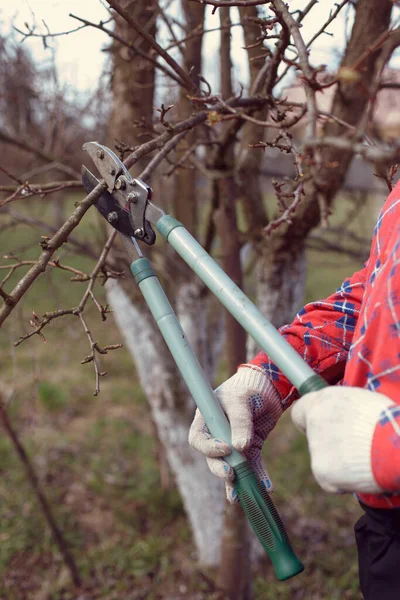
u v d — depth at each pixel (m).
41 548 3.43
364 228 4.04
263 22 1.24
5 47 2.77
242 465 0.95
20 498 3.79
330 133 1.96
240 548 2.69
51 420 4.79
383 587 0.96
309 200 2.06
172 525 3.70
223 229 2.34
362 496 0.95
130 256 1.06
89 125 3.12
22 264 1.15
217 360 3.20
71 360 5.92
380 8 1.75
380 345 0.87
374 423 0.77
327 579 3.27
